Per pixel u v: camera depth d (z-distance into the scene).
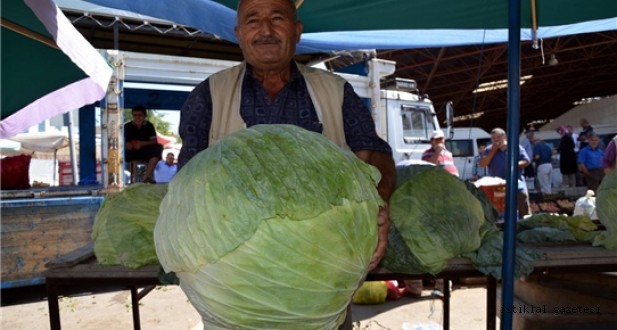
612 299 2.68
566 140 13.05
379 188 1.98
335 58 8.03
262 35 2.01
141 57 6.68
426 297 5.36
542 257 1.99
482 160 7.80
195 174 1.33
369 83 8.03
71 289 5.93
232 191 1.25
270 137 1.39
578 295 2.77
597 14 3.94
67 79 4.88
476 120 39.94
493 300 2.96
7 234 5.31
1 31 3.91
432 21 4.19
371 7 3.88
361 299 5.02
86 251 2.23
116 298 5.55
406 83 9.01
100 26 5.66
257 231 1.22
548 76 28.19
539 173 12.81
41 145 13.41
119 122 6.16
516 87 2.03
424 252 1.95
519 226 2.59
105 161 6.13
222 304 1.25
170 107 8.76
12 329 4.57
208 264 1.23
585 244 2.24
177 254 1.26
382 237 1.61
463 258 2.03
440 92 28.72
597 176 10.42
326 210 1.26
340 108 2.20
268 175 1.27
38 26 3.65
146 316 4.88
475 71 23.36
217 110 2.13
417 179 2.19
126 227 2.02
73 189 6.50
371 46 5.29
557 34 4.48
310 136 1.44
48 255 5.52
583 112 26.30
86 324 4.65
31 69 4.47
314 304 1.26
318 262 1.24
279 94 2.17
